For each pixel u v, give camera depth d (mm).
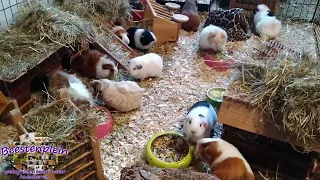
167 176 574
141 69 1054
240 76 738
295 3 1646
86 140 607
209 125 805
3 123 672
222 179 667
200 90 1054
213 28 1225
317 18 1548
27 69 787
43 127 587
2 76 749
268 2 1546
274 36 1396
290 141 658
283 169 739
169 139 807
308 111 607
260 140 730
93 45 1100
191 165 761
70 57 1050
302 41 1388
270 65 713
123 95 896
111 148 806
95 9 1196
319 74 656
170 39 1327
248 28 1410
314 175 752
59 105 638
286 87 637
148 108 958
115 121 893
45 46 869
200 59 1229
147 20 1376
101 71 1036
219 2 1698
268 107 656
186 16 1338
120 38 1206
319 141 629
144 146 818
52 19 939
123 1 1278
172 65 1188
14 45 849
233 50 1291
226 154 686
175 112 948
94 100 948
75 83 876
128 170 583
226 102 690
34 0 1041
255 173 761
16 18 966
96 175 679
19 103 820
